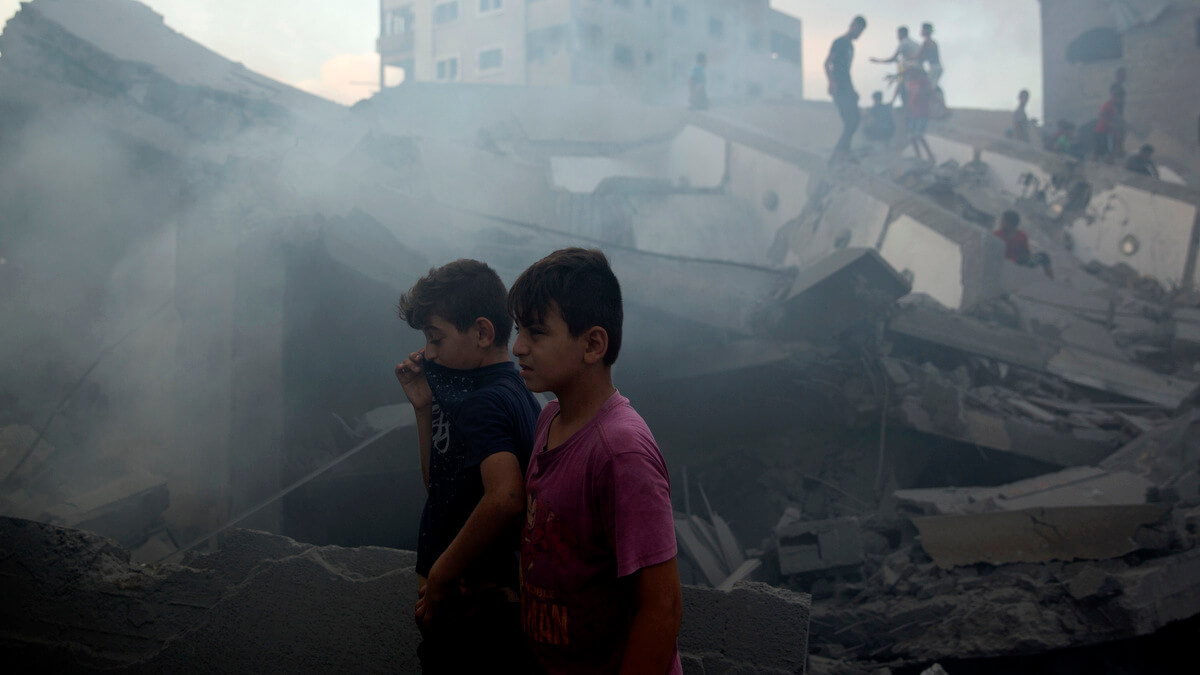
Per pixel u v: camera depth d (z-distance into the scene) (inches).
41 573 101.0
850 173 506.9
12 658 96.5
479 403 56.4
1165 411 276.1
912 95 591.5
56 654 95.6
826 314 264.1
